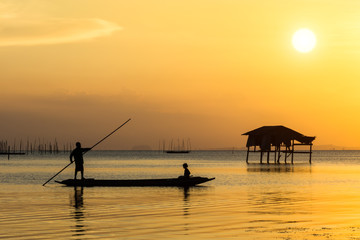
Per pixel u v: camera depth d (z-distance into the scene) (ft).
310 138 408.26
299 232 62.85
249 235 60.85
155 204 93.76
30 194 114.42
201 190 127.85
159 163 463.83
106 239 58.54
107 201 99.09
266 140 412.77
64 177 209.46
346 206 90.68
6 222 70.74
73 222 70.74
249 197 108.68
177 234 61.52
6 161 518.78
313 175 219.20
